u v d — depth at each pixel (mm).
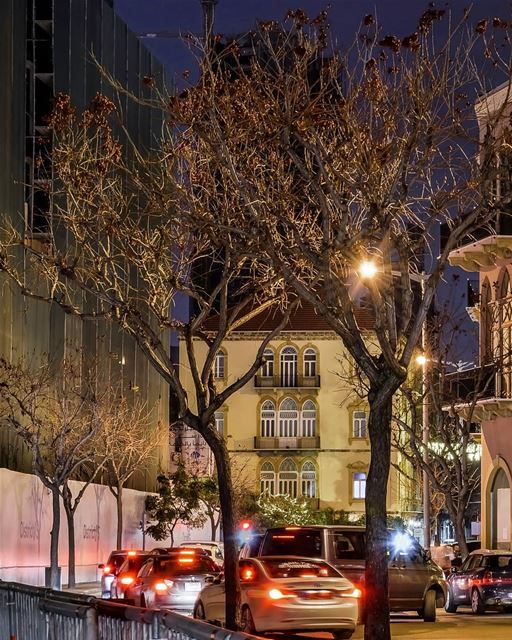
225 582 22938
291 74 20094
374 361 19844
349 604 23453
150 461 72188
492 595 32156
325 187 23578
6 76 51531
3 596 17000
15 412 50688
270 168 24781
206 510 80875
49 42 58438
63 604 12727
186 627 8875
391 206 19859
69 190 25438
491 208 19797
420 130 19188
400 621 29469
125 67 68938
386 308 19609
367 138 19391
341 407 94312
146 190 23469
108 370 63562
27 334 52688
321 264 19016
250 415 94812
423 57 19031
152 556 32031
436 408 43625
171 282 24156
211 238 21875
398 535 29016
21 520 50219
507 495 44281
